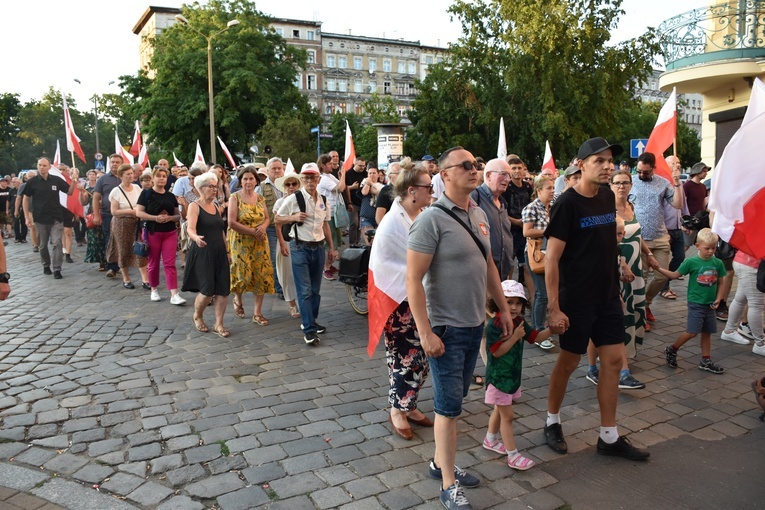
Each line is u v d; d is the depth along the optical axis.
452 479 3.25
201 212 6.41
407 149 40.16
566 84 26.48
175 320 7.27
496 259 5.52
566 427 4.30
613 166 3.69
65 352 5.93
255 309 7.14
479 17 31.17
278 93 44.62
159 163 10.03
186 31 43.47
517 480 3.57
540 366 5.61
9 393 4.84
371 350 3.92
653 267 5.66
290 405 4.63
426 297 3.34
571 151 28.75
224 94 39.97
